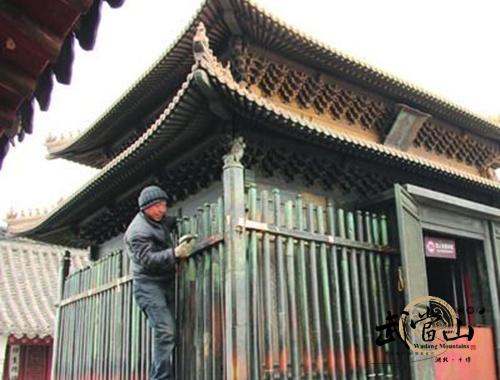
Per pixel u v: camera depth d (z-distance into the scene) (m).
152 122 14.89
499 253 11.74
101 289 11.69
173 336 8.18
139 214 8.58
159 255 8.15
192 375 8.36
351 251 9.47
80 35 3.66
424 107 14.37
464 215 11.24
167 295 8.49
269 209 8.65
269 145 9.74
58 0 3.35
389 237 10.16
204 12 10.88
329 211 9.34
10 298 22.75
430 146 15.26
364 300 9.37
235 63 11.67
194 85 7.93
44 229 15.34
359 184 11.55
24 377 21.53
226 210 8.23
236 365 7.41
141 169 11.16
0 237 26.34
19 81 3.71
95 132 15.62
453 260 12.23
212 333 8.09
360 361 8.95
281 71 12.21
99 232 14.99
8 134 4.16
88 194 12.73
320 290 8.83
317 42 11.80
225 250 8.04
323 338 8.62
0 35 3.45
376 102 13.80
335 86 13.09
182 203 11.47
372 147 10.27
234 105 8.41
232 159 8.58
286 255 8.52
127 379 9.93
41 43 3.51
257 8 10.68
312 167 10.70
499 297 11.42
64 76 3.81
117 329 10.66
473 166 16.59
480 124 15.36
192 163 10.48
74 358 12.61
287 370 8.01
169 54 12.02
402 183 12.04
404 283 9.59
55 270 26.12
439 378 9.73
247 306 7.78
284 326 8.10
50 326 21.23
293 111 12.61
